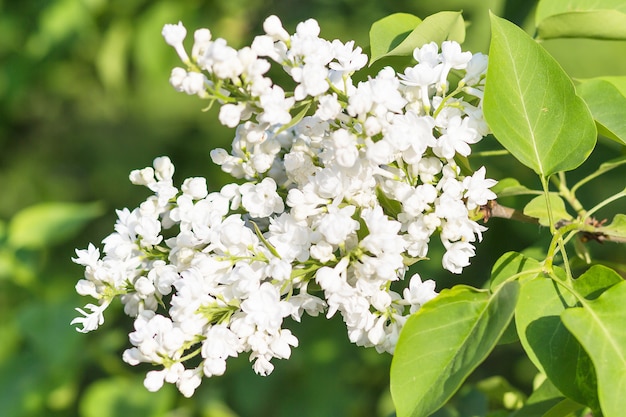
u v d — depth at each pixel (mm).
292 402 1017
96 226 1519
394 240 560
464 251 584
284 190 614
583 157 587
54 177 1627
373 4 1060
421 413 536
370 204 580
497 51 587
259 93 560
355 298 568
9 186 1643
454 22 623
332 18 1081
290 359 1024
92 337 997
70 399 939
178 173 1392
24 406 917
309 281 592
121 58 1168
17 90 1271
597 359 530
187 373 570
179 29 556
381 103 562
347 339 1025
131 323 1296
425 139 575
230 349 567
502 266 577
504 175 845
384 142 562
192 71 559
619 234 597
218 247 578
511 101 591
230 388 1048
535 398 639
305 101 571
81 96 1479
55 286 1064
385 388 1054
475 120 591
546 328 551
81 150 1606
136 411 924
